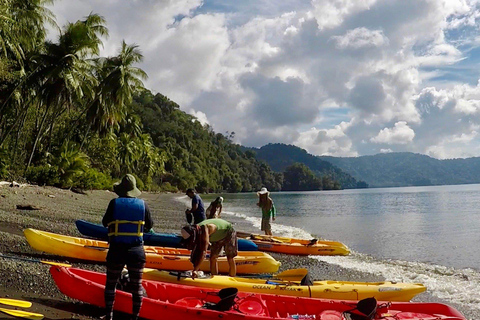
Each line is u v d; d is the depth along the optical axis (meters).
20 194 20.89
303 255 13.11
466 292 8.82
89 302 5.86
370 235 18.69
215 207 11.89
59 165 31.45
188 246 7.16
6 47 26.98
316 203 52.38
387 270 10.90
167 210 29.94
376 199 65.94
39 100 30.86
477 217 28.17
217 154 144.88
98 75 36.69
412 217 28.62
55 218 15.30
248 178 158.62
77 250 9.00
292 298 6.13
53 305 5.96
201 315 5.43
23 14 28.34
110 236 5.06
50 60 29.98
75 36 29.55
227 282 7.19
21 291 6.31
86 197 29.03
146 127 111.69
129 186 5.23
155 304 5.54
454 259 12.76
